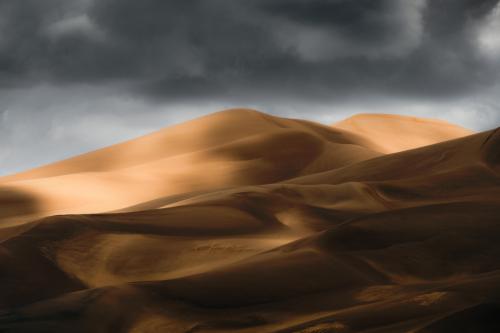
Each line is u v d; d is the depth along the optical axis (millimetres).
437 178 71188
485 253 43906
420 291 36094
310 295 38188
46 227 54625
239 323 34594
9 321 33812
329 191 68125
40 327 33031
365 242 44656
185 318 35219
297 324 33281
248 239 55844
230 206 63531
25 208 117875
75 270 50844
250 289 38344
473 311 27859
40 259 50688
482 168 73500
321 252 43406
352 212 64625
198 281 38969
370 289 38219
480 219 47906
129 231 55781
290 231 59625
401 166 84312
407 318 31125
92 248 52969
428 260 43250
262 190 68000
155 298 36812
